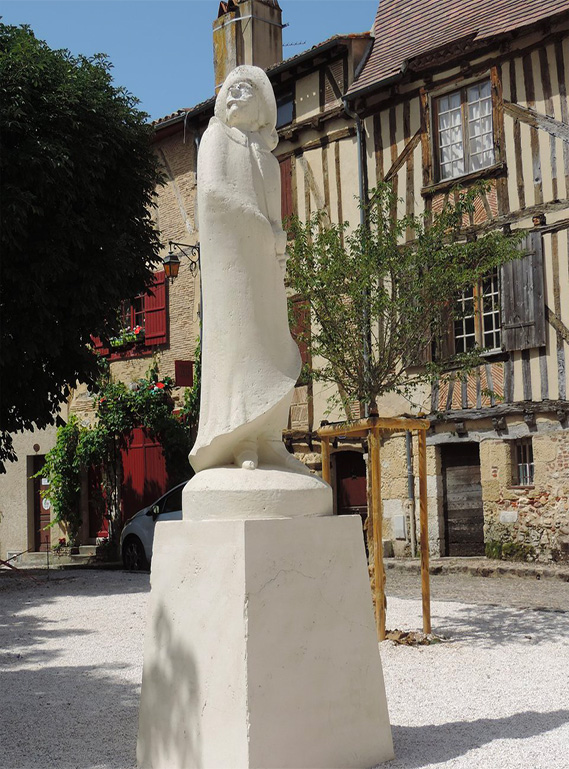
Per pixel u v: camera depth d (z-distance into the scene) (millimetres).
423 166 17234
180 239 22203
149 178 16391
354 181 18359
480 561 15648
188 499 4676
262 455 4891
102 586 13484
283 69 19422
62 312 14844
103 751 5129
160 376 22250
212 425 4770
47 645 8797
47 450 23656
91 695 6613
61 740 5398
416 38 18359
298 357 4949
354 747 4508
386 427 8359
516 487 15758
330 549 4609
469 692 6309
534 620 9602
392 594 12312
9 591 13352
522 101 15875
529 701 5977
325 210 18766
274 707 4227
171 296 22203
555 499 15219
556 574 13930
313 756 4328
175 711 4504
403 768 4480
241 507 4477
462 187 16578
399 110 17672
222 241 4832
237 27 21656
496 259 10703
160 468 21516
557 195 15383
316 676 4414
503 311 15953
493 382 16109
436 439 16828
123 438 22250
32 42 15469
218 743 4258
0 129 14211
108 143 15219
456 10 18266
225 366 4797
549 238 15461
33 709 6219
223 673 4277
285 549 4410
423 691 6371
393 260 10539
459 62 16750
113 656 8133
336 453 18875
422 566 8727
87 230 14648
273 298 4879
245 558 4262
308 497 4637
